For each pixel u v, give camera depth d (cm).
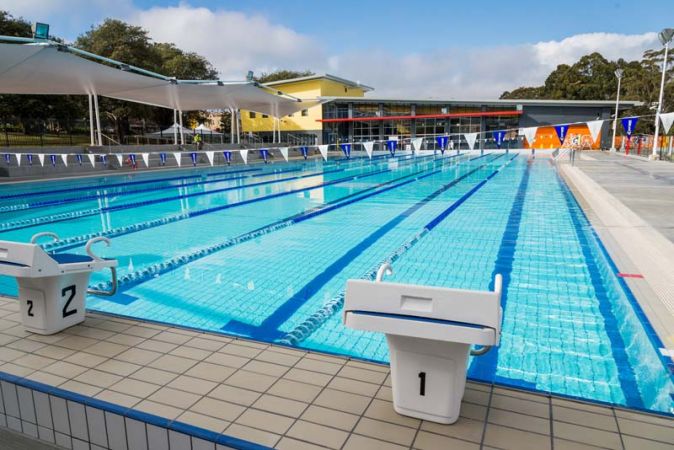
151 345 201
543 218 596
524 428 139
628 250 416
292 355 190
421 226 572
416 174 1324
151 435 146
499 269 384
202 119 3275
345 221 618
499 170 1384
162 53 2802
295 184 1095
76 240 520
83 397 158
